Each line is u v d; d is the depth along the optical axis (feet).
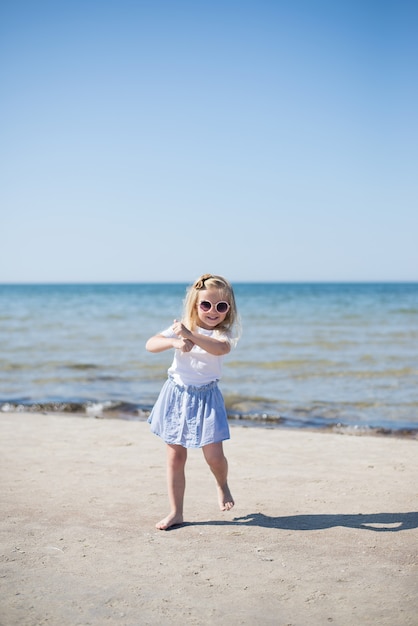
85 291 286.05
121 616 8.25
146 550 10.69
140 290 309.01
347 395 31.04
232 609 8.47
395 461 17.56
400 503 13.52
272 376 37.04
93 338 59.77
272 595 8.92
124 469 16.38
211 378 12.33
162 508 13.07
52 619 8.14
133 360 44.19
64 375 37.47
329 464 17.17
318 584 9.30
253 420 25.40
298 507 13.26
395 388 33.04
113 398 30.09
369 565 10.03
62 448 18.99
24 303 146.10
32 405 27.99
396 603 8.66
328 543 11.07
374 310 104.17
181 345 11.68
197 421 12.11
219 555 10.48
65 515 12.52
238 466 16.93
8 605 8.54
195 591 9.05
